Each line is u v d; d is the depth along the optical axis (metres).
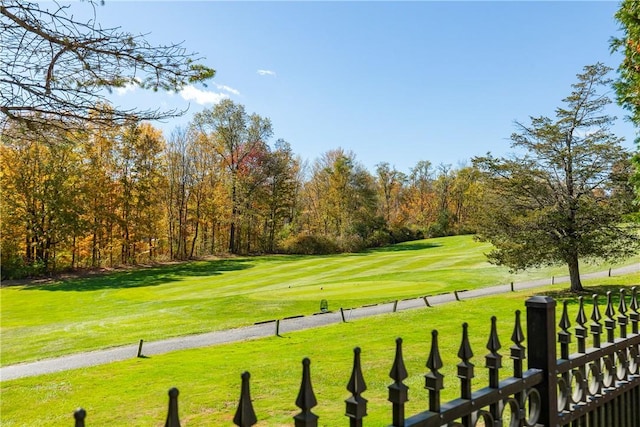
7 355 14.69
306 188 59.56
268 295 23.22
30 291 29.33
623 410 3.27
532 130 18.70
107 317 20.50
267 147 49.53
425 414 2.00
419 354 11.36
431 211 66.75
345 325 16.03
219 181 46.56
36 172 34.97
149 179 40.25
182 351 13.82
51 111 4.80
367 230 53.84
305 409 1.63
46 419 8.48
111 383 10.73
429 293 22.75
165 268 38.41
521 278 27.69
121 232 40.38
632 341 3.39
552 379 2.61
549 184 18.62
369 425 6.61
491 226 19.11
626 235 17.98
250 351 13.09
